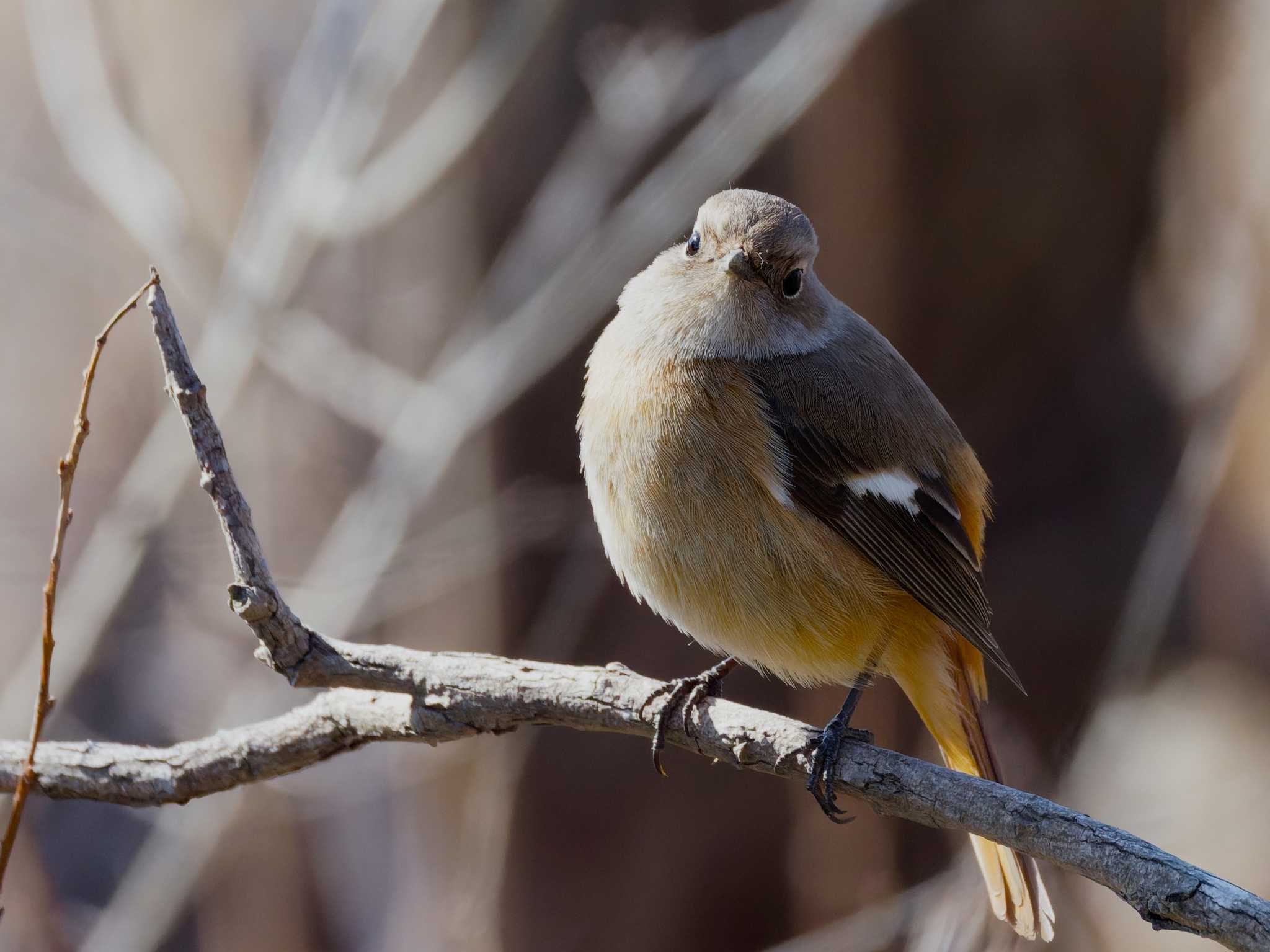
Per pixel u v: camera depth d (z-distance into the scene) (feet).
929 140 42.06
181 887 38.68
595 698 21.72
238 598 20.53
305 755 21.61
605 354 25.91
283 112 41.32
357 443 46.39
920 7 41.45
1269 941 16.43
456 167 39.93
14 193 50.55
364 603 37.47
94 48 42.47
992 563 45.09
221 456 20.07
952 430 27.81
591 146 38.09
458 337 38.78
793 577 24.54
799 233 25.85
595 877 37.55
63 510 18.74
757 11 38.42
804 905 38.27
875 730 39.52
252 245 40.42
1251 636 51.62
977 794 19.26
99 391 52.90
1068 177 43.78
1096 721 44.16
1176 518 41.29
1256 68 50.34
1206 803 48.78
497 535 37.81
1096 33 43.09
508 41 37.47
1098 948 43.73
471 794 38.75
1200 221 49.44
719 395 24.48
